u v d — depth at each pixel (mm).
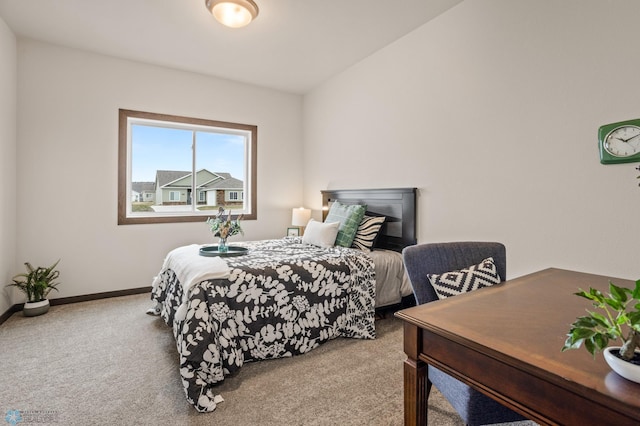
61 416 1512
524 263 2109
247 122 4223
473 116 2408
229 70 3777
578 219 1848
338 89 3896
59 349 2195
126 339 2359
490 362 764
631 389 575
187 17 2646
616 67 1684
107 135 3359
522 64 2098
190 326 1716
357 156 3623
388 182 3205
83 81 3236
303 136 4672
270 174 4438
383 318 2783
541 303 1079
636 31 1616
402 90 3023
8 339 2344
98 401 1629
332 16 2646
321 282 2283
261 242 3322
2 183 2672
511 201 2180
